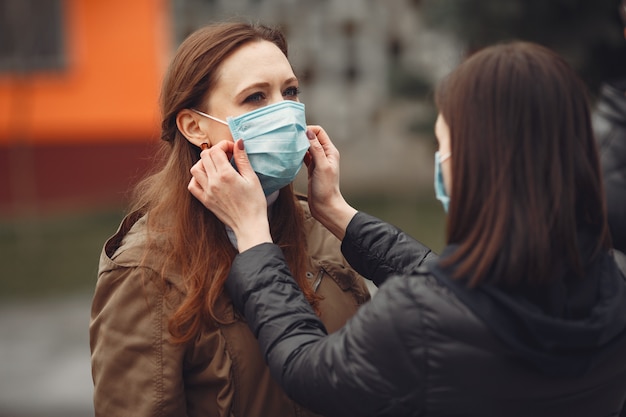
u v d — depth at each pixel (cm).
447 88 137
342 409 134
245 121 165
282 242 179
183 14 1048
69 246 865
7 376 531
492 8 569
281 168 167
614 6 551
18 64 992
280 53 170
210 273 165
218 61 165
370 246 176
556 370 125
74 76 1024
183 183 171
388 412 131
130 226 179
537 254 123
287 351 140
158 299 162
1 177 1013
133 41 1034
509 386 127
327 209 180
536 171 126
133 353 161
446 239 135
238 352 164
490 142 127
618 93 218
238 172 167
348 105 1088
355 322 134
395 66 754
